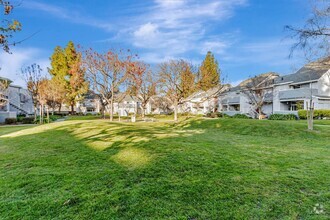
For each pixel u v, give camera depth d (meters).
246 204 2.84
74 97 38.19
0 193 3.23
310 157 5.15
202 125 14.16
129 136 7.79
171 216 2.58
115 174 3.93
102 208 2.76
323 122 15.00
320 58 8.12
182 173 3.96
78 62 24.78
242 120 14.31
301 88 24.23
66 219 2.53
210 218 2.54
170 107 39.84
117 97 35.16
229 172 4.00
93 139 7.52
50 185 3.49
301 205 2.81
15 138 8.66
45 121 24.69
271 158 5.01
